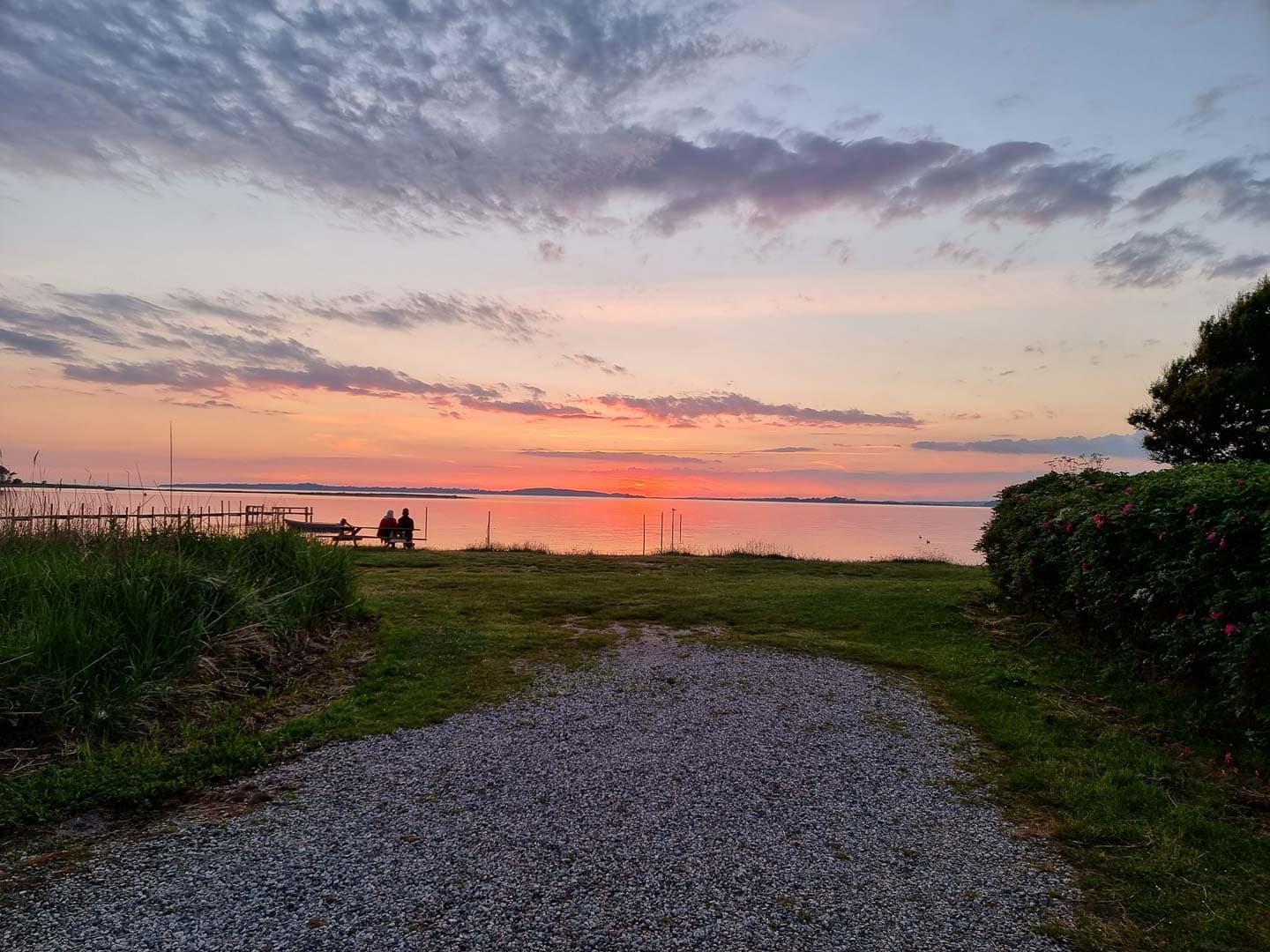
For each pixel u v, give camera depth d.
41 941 2.93
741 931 3.08
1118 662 6.85
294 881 3.41
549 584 12.72
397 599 10.69
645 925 3.11
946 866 3.67
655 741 5.44
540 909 3.21
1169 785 4.71
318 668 7.21
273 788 4.55
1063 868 3.66
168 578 6.84
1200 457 13.98
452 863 3.60
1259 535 5.19
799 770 4.96
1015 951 2.97
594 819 4.14
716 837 3.94
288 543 9.43
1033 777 4.81
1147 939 3.07
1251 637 4.84
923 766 5.06
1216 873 3.62
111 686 5.62
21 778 4.50
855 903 3.31
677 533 45.94
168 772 4.67
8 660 5.23
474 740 5.39
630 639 8.78
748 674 7.34
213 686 6.19
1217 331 13.36
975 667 7.48
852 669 7.60
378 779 4.68
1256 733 4.95
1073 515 7.38
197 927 3.03
